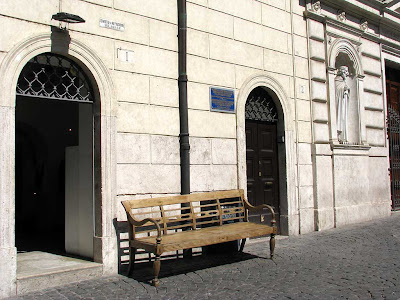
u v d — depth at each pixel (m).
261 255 7.01
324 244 7.86
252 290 5.07
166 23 6.94
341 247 7.59
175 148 6.91
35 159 10.23
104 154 5.98
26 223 10.16
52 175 9.79
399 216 11.45
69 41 5.71
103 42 6.11
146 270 6.12
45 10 5.54
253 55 8.39
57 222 9.73
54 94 5.74
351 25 10.65
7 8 5.21
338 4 10.23
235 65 8.02
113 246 5.97
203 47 7.51
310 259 6.70
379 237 8.51
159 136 6.70
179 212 6.87
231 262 6.57
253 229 6.49
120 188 6.16
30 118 9.88
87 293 5.01
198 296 4.86
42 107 9.71
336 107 10.20
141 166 6.43
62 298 4.82
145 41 6.63
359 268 6.12
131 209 5.83
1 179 5.00
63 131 9.49
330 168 9.70
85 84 6.07
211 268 6.19
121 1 6.37
